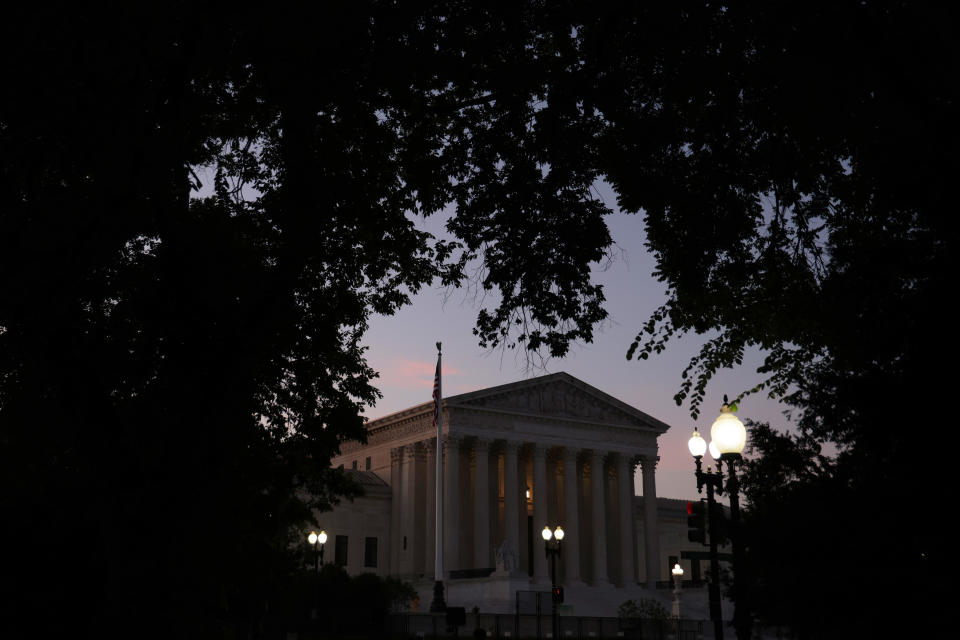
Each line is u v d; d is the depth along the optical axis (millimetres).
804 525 10117
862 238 12805
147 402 18656
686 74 15531
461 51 16781
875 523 9477
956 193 9789
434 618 67312
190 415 15758
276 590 31531
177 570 16156
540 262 18828
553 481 110312
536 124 17484
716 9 15031
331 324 22484
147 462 17781
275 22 14359
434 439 99562
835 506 9953
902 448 9461
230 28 15508
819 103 13617
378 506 103750
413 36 16344
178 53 15289
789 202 16688
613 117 17219
